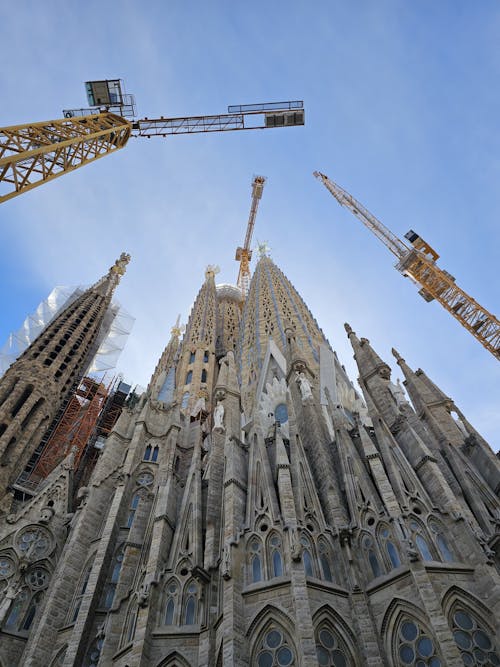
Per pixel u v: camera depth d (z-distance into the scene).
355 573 23.69
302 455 30.47
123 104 56.28
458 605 21.28
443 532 24.67
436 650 19.66
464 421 37.12
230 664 20.08
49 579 37.47
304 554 24.33
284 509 25.67
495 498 28.12
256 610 22.03
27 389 63.31
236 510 27.39
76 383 73.69
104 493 40.78
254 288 88.12
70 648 27.16
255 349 65.38
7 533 39.50
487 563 22.36
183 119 62.88
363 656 20.66
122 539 35.09
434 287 79.12
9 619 33.91
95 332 85.31
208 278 114.31
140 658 22.55
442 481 26.81
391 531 24.59
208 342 83.25
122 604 27.83
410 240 83.75
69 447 62.25
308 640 19.78
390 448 29.59
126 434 47.66
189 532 29.23
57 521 41.91
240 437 38.03
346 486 28.05
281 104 68.12
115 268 104.69
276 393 48.94
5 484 50.62
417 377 45.12
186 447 48.09
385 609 21.75
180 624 24.50
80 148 39.91
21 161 31.50
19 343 82.25
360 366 44.84
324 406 41.66
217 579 25.95
